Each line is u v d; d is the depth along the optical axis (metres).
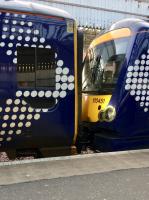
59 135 4.59
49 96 4.45
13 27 4.25
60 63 4.50
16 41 4.26
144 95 5.03
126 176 3.69
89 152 5.41
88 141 5.43
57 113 4.50
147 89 5.04
